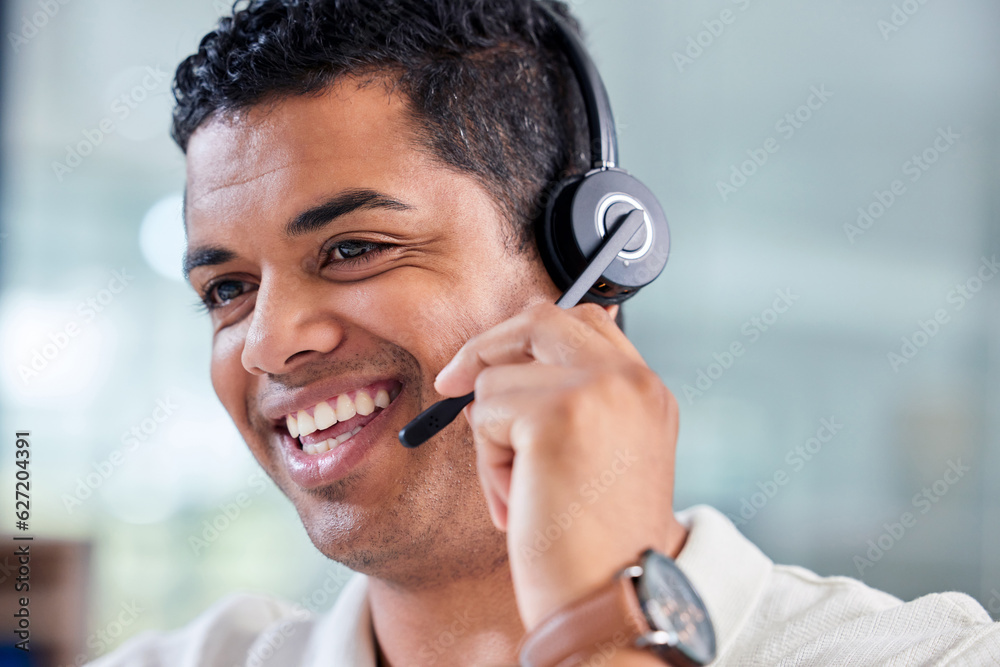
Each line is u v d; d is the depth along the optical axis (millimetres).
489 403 577
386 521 751
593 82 870
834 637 745
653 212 818
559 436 539
